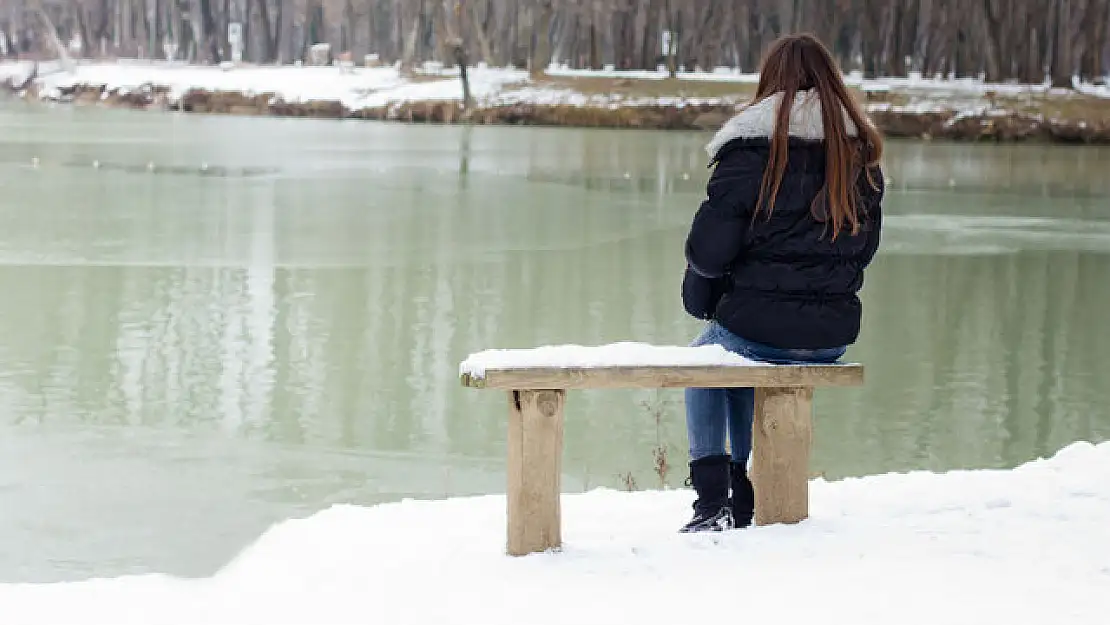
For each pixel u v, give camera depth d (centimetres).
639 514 578
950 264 2405
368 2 9419
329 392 1394
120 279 2020
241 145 4922
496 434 1258
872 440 1295
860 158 490
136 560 878
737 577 452
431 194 3347
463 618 422
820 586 441
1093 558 466
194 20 10225
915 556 472
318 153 4594
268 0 10494
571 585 451
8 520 955
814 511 553
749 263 500
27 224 2588
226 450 1170
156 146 4738
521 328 1745
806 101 486
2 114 7169
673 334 1711
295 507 1019
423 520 570
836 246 496
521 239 2577
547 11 8125
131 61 9588
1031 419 1380
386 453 1180
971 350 1695
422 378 1466
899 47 7975
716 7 8388
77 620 438
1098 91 7494
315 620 430
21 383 1388
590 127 7181
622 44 8575
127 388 1385
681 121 7181
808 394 516
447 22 8812
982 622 405
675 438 1245
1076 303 2042
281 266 2183
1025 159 5278
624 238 2627
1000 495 563
